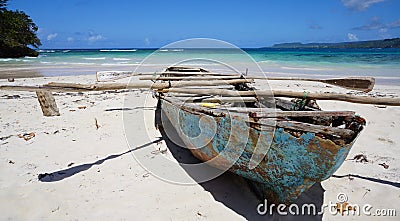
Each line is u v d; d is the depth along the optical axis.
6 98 7.05
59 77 11.37
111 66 17.03
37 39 34.53
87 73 13.46
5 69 15.53
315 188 3.10
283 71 13.75
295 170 2.39
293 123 2.23
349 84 4.50
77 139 4.34
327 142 2.15
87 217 2.55
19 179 3.14
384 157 3.88
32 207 2.67
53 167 3.45
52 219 2.52
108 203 2.75
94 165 3.52
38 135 4.45
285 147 2.32
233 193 2.96
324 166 2.27
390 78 11.27
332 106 6.75
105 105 6.50
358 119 2.65
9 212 2.58
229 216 2.60
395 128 5.07
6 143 4.09
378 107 6.64
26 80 10.26
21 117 5.39
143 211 2.65
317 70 14.26
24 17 34.12
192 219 2.54
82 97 7.44
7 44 29.70
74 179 3.17
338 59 23.31
